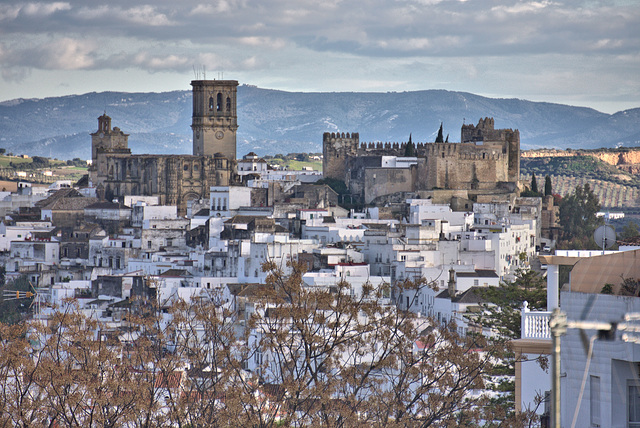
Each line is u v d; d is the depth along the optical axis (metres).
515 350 182.88
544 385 181.00
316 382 193.75
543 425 172.88
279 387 199.62
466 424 193.62
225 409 195.25
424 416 194.38
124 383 199.62
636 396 126.62
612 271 140.50
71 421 195.25
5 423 189.75
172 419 195.50
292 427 195.62
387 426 186.50
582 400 129.62
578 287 141.38
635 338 124.69
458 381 196.62
